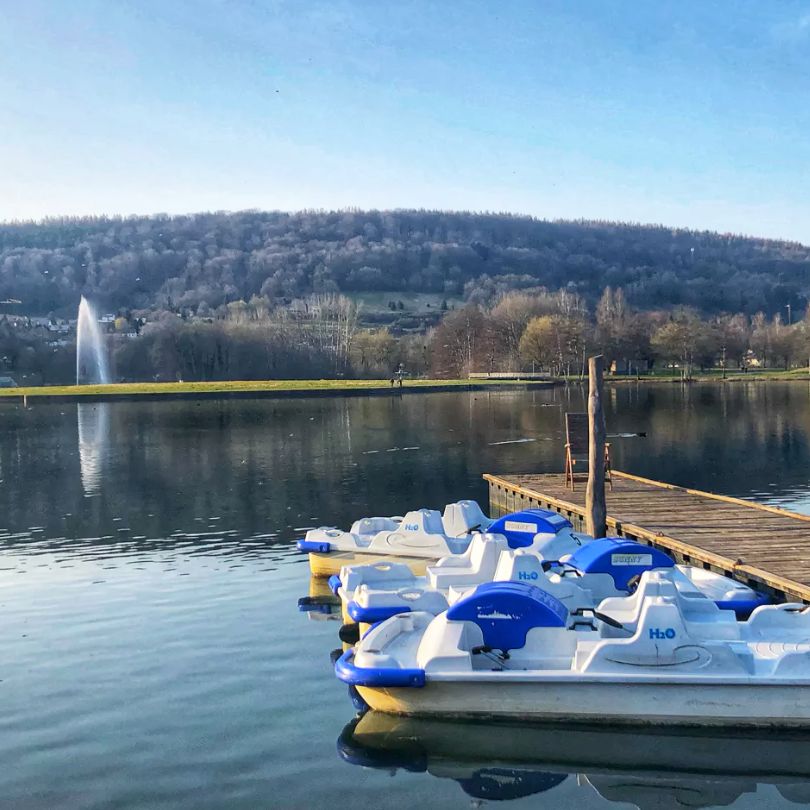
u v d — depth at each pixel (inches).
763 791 358.6
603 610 471.5
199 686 463.2
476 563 557.6
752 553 627.5
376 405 2795.3
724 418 2160.4
